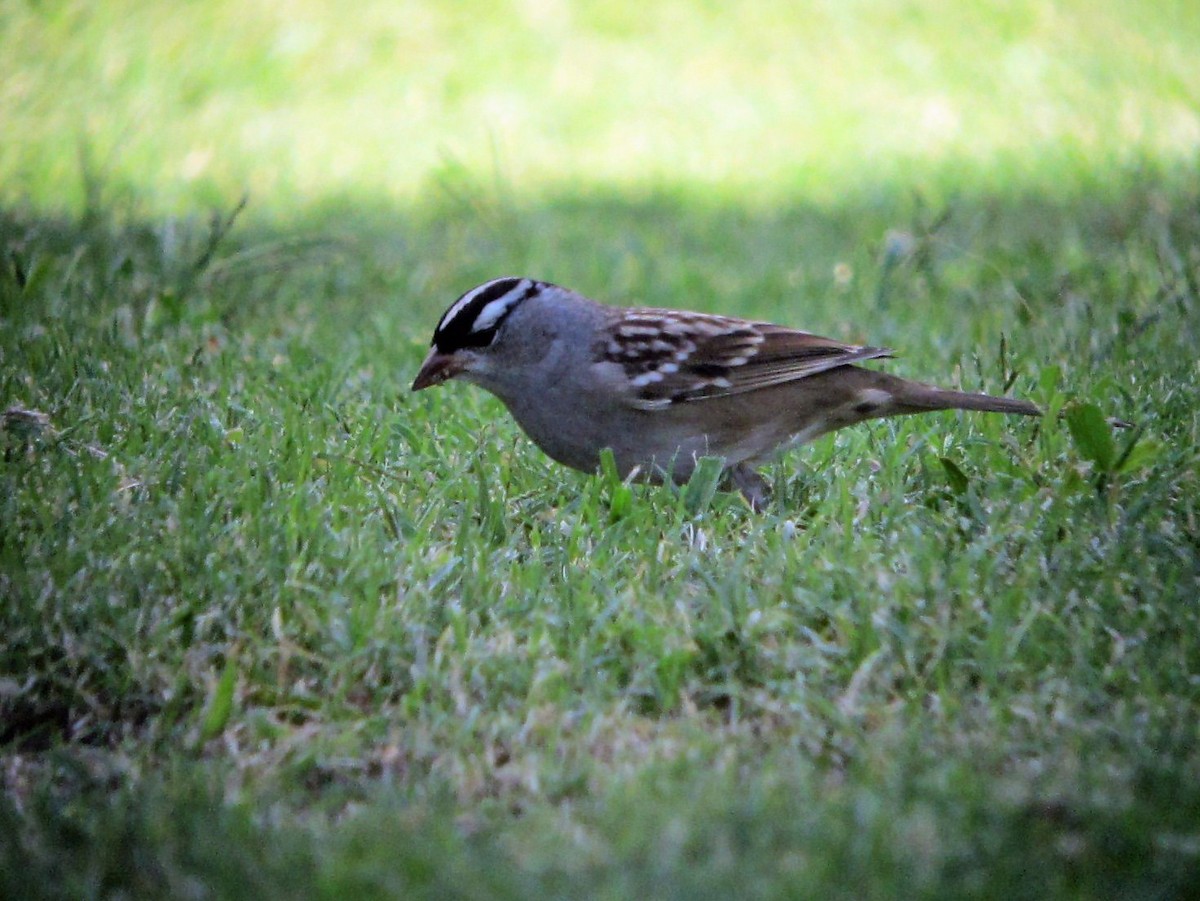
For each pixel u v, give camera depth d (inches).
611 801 257.3
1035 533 352.2
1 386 441.4
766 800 252.8
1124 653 305.1
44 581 323.6
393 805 265.7
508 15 1159.6
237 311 568.4
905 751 271.1
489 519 374.3
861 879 232.7
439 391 488.1
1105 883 236.5
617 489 378.6
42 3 1117.7
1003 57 1074.1
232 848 249.6
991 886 231.9
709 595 330.0
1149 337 492.1
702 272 698.2
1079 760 269.7
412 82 1059.3
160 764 286.0
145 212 761.0
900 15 1150.3
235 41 1099.9
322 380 483.5
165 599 323.9
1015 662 303.7
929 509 376.2
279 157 923.4
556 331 400.2
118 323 514.3
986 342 522.6
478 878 236.5
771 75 1071.0
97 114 972.6
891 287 612.7
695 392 396.5
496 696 299.4
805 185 870.4
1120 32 1098.1
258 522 348.2
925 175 867.4
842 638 313.6
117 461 388.5
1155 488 368.5
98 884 245.0
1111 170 824.3
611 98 1037.2
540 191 874.1
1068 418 370.0
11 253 557.9
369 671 307.9
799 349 402.6
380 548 352.2
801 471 415.8
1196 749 270.8
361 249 728.3
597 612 327.9
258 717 292.7
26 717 306.7
